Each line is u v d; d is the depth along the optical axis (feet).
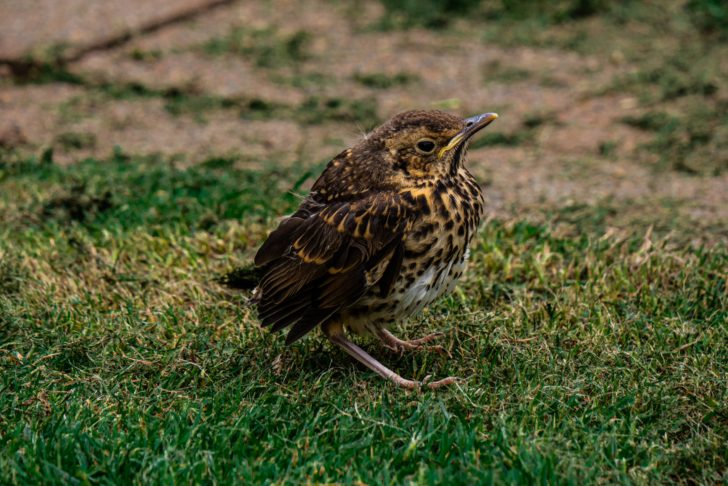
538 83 55.98
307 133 50.96
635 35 60.70
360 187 27.68
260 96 54.80
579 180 45.24
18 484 23.30
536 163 47.47
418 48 60.44
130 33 60.64
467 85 55.98
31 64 56.80
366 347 30.63
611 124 51.34
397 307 27.81
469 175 28.76
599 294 33.04
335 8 65.57
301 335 27.30
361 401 27.53
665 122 50.65
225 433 25.30
